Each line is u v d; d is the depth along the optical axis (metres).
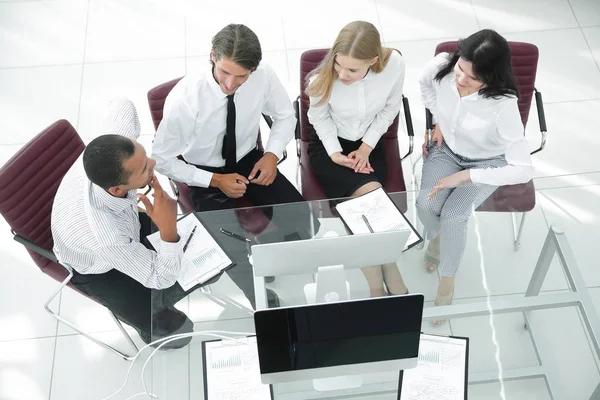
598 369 2.03
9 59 3.83
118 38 3.92
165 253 2.08
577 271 2.19
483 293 2.15
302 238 2.23
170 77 3.75
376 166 2.77
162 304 2.11
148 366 2.76
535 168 3.40
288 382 1.99
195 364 1.99
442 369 2.00
